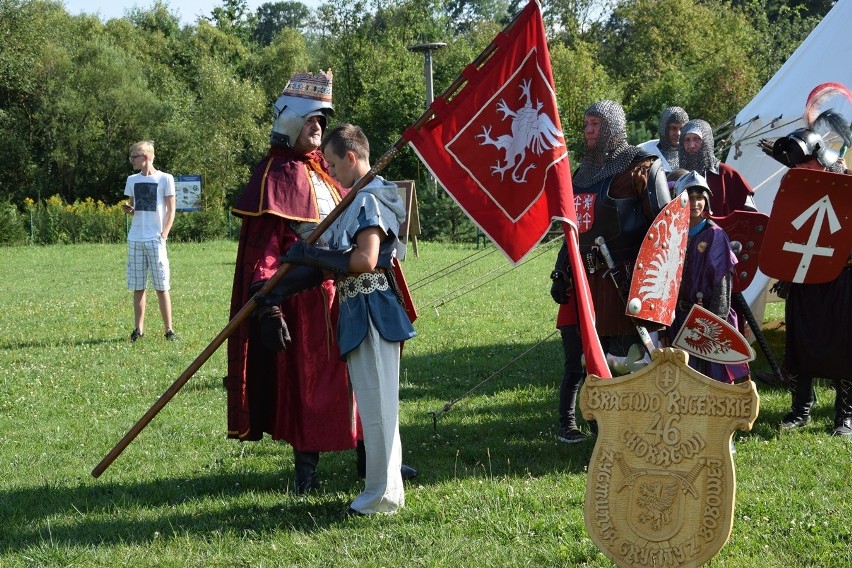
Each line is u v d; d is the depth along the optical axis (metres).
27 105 48.06
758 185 8.70
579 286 4.09
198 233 32.88
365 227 4.41
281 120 5.09
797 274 5.84
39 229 33.22
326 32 54.06
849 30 8.61
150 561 4.22
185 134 48.09
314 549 4.25
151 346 10.21
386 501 4.64
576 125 41.72
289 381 5.02
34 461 5.91
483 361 8.97
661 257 4.45
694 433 3.38
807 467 5.25
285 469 5.62
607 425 3.49
